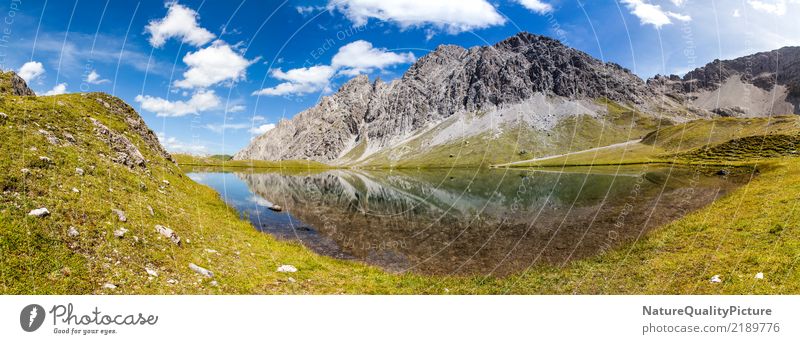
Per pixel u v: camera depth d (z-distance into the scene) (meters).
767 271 14.56
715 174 62.81
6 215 11.57
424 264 22.62
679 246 20.08
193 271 13.91
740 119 152.00
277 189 70.69
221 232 21.33
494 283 18.48
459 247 26.80
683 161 102.94
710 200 35.03
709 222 23.53
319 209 45.44
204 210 26.19
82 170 18.17
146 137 39.62
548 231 30.59
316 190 73.75
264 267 17.31
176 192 27.19
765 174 44.03
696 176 64.44
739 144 98.81
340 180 115.44
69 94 35.59
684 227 24.00
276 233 30.00
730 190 39.03
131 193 19.48
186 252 15.59
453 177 122.88
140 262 13.05
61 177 16.09
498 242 27.92
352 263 22.00
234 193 58.16
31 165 15.66
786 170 40.88
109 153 24.41
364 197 62.16
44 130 20.34
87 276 11.11
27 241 11.14
